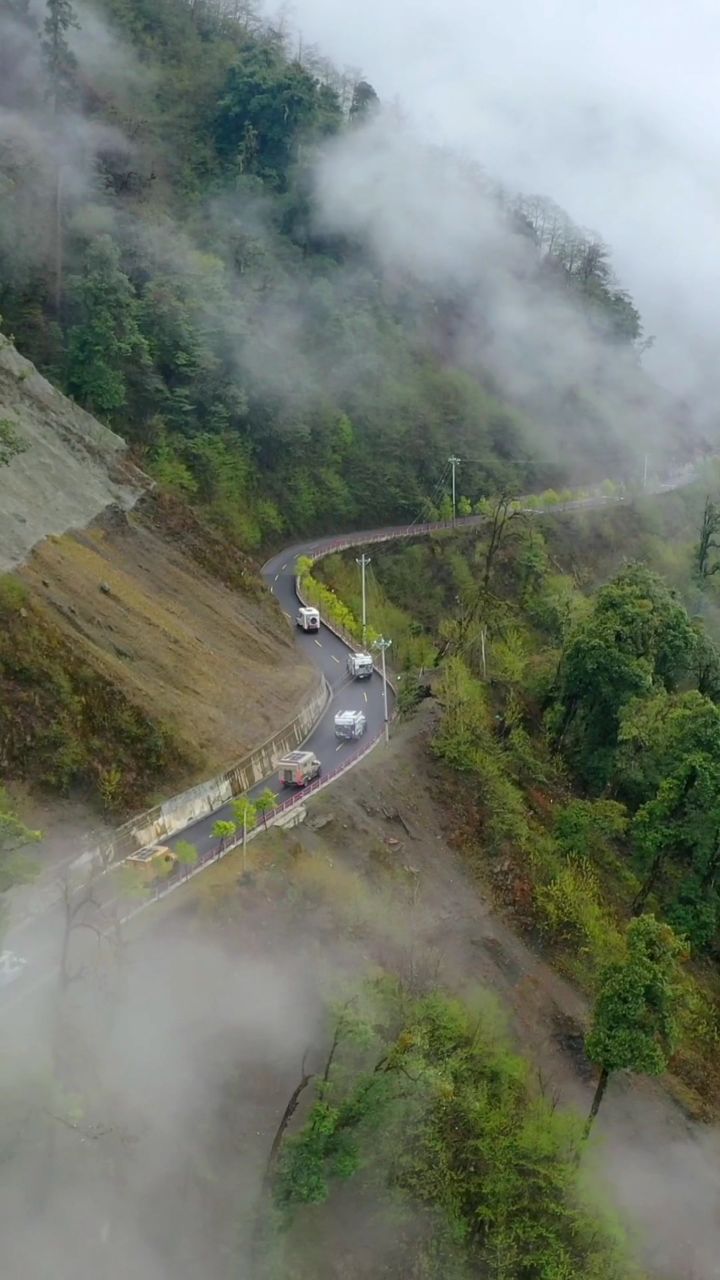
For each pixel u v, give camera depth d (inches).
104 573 2418.8
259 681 2568.9
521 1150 1462.8
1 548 2174.0
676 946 1537.9
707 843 2233.0
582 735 2751.0
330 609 3378.4
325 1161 1304.1
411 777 2298.2
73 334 3371.1
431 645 3464.6
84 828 1753.2
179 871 1704.0
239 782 2121.1
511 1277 1371.8
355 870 1942.7
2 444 2375.7
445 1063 1433.3
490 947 1980.8
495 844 2239.2
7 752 1755.7
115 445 3002.0
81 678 1941.4
